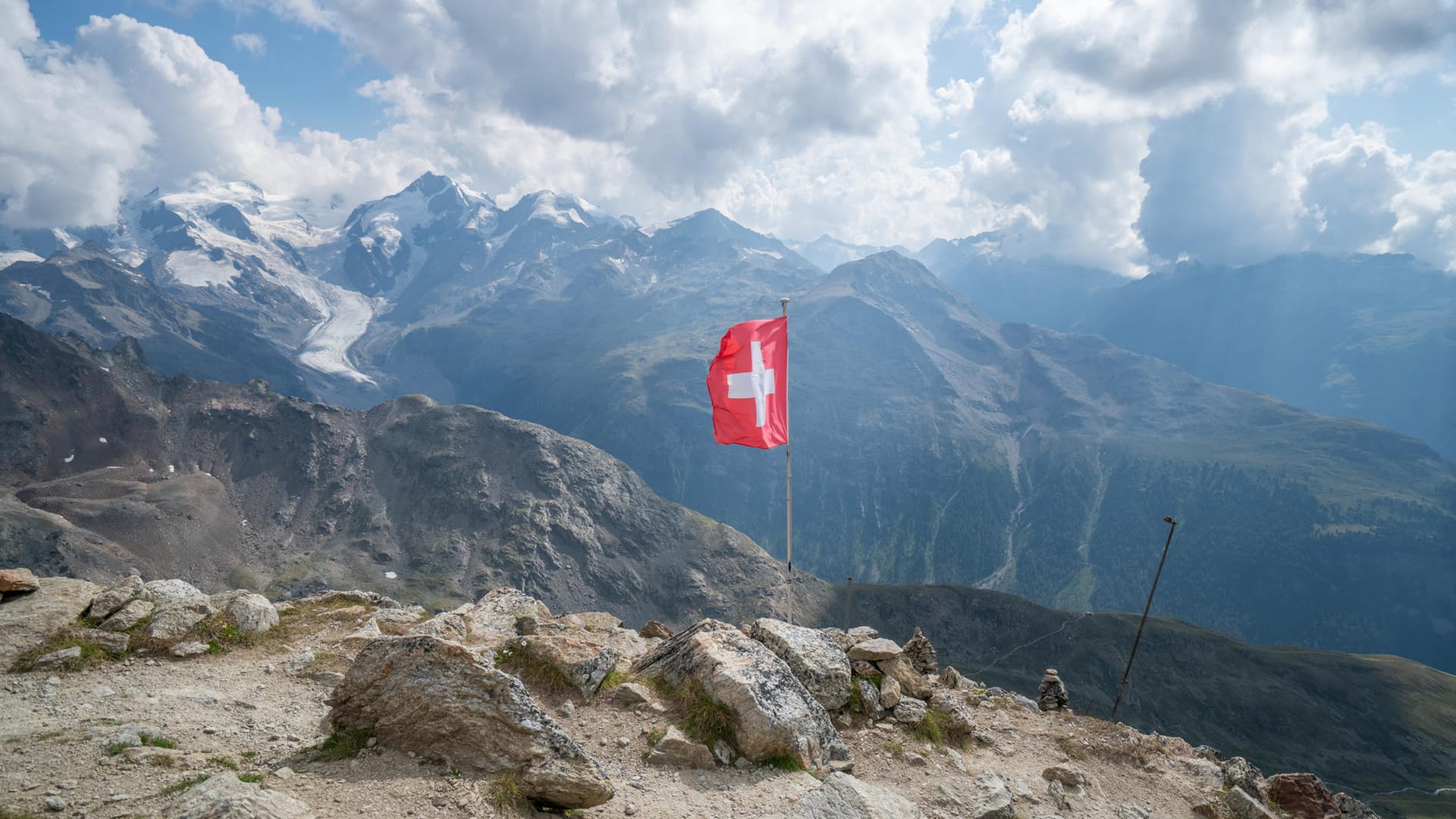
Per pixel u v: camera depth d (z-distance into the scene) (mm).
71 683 17141
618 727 17234
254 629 22344
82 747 13445
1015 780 19906
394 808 12398
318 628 24344
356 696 15227
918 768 19031
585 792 13430
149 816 10969
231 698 17391
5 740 13578
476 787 13188
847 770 17922
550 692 18562
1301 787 23156
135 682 17750
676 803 14477
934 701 22953
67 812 11070
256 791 11453
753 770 16281
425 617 26719
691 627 20766
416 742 14383
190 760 13312
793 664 20797
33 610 19781
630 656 22344
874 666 23016
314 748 14656
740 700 17000
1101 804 20094
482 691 14445
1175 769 24000
